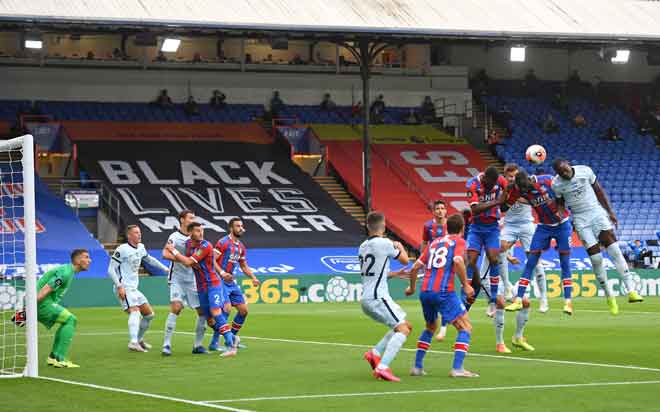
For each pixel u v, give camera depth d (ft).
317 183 189.06
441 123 215.10
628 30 159.53
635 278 146.61
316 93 212.64
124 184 177.17
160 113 199.62
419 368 51.57
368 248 49.90
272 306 127.44
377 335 80.79
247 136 199.21
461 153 202.28
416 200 184.75
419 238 172.24
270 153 196.13
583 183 68.49
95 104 197.88
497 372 52.54
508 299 79.46
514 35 151.64
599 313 104.42
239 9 143.84
